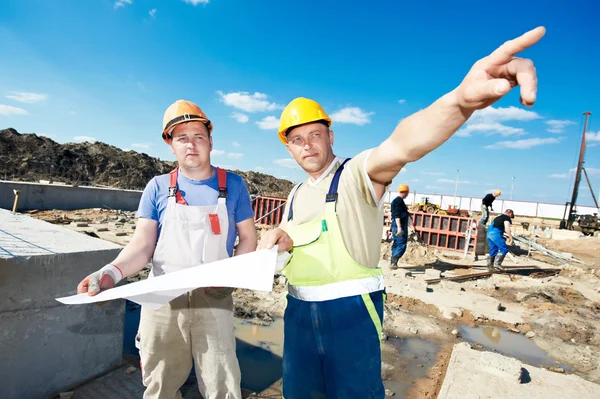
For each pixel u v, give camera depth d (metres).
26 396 2.79
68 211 14.74
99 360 3.24
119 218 13.92
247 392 3.38
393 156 1.24
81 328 3.09
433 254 10.78
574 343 4.98
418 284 7.06
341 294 1.48
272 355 4.15
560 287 7.88
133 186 36.56
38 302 2.79
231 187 2.22
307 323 1.54
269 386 3.52
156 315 2.07
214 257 2.10
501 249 9.24
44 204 14.72
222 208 2.13
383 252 10.57
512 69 0.87
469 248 12.48
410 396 3.49
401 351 4.42
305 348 1.55
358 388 1.44
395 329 5.05
